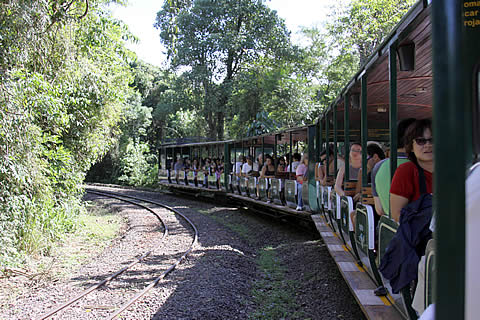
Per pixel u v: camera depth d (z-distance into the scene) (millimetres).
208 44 30703
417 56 4508
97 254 9695
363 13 20562
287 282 6773
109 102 13359
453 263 1070
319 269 7129
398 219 3162
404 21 3191
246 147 17844
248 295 6207
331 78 29453
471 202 1377
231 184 17797
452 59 1075
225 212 16234
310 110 24875
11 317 5449
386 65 4848
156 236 11453
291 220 12234
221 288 6293
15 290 6805
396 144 3607
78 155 13461
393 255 2965
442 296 1083
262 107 26562
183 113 43188
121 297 6109
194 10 30344
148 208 17859
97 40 10258
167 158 26938
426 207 2936
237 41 30469
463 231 1062
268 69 27922
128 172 35469
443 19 1093
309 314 5301
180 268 7699
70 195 12141
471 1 1460
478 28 1452
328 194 7887
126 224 14195
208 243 9930
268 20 31328
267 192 13328
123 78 14148
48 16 7973
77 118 12594
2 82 7371
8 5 7227
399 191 3133
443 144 1080
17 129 7805
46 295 6383
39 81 8078
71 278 7414
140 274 7414
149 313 5402
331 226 7859
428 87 6281
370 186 4766
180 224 13367
